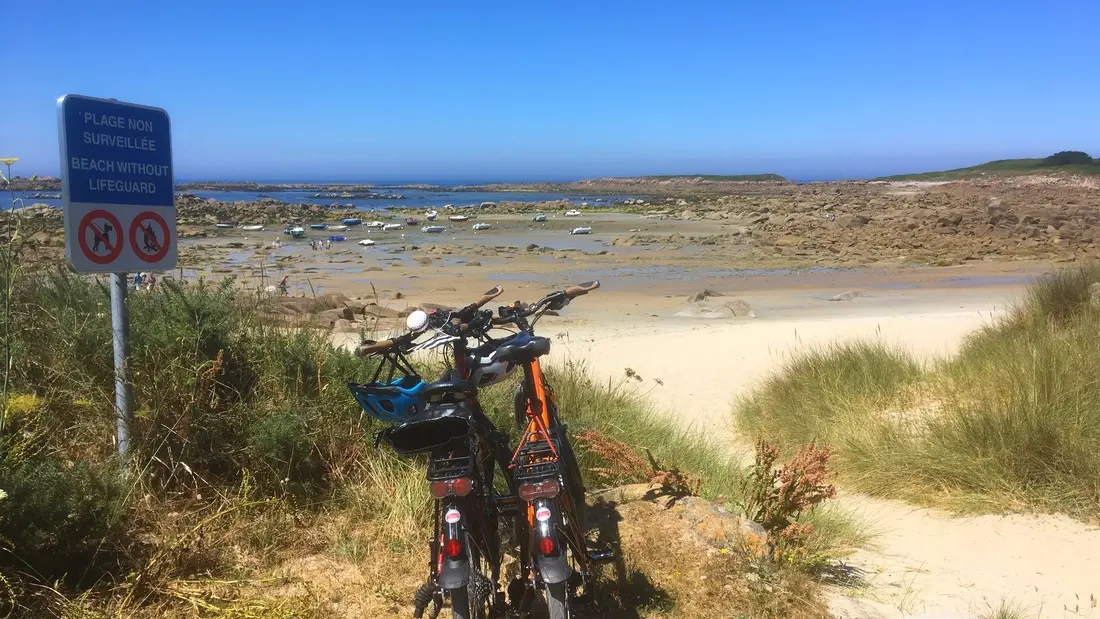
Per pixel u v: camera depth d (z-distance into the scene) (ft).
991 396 22.56
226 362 15.20
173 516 12.71
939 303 60.75
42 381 14.34
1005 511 17.63
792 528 13.92
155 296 17.31
